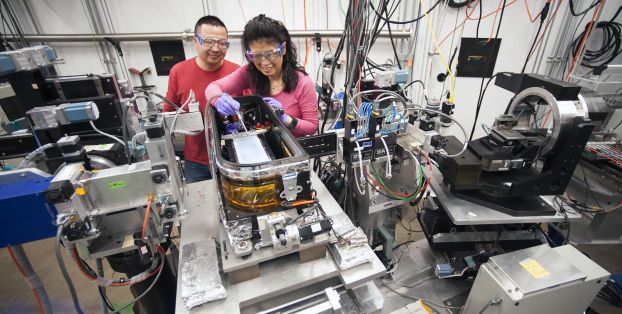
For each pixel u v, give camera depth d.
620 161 1.66
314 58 2.90
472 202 1.42
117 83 1.17
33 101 1.08
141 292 1.25
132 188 0.82
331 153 1.25
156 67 2.64
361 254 0.97
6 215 0.73
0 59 0.96
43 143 0.86
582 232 1.81
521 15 2.81
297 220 0.92
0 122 1.45
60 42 2.40
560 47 2.93
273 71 1.54
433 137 1.34
